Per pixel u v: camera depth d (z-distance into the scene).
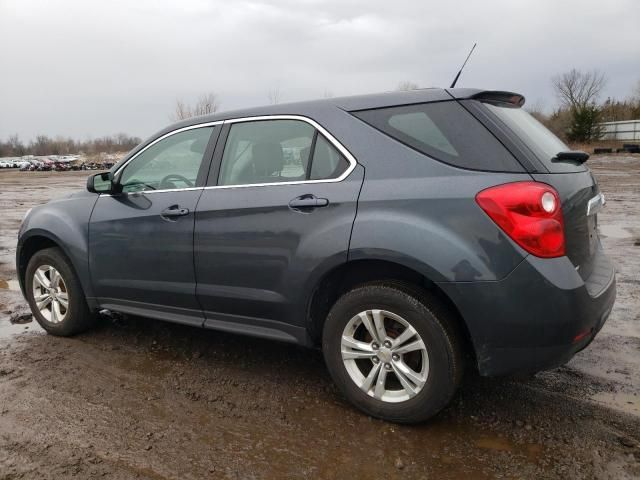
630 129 49.88
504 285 2.50
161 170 3.74
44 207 4.36
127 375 3.57
